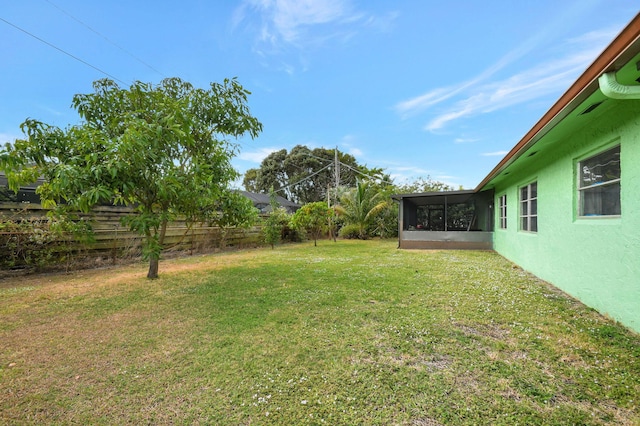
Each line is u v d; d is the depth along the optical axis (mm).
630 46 1927
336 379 2131
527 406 1820
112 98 5055
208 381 2129
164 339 2840
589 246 3629
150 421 1741
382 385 2051
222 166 6000
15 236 6004
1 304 3988
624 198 2965
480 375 2162
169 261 7969
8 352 2594
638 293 2775
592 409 1790
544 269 5090
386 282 5062
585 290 3719
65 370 2295
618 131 3049
